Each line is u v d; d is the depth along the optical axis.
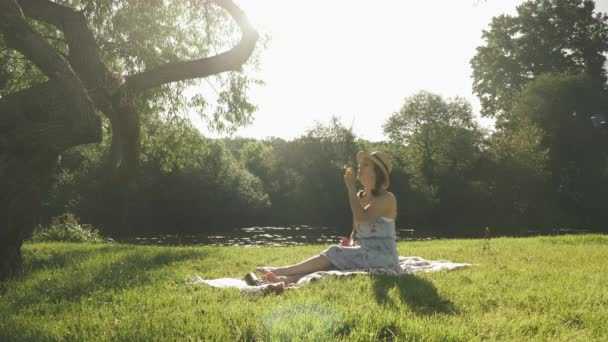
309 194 48.31
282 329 2.98
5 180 5.07
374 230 5.35
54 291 4.79
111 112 6.56
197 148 13.48
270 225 44.97
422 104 51.69
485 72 48.84
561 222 40.09
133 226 36.53
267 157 55.53
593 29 46.31
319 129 51.28
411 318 3.43
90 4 10.18
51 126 5.02
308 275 4.88
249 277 5.02
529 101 43.66
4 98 5.11
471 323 3.34
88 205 32.06
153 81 6.95
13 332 3.30
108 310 3.94
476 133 49.34
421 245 10.77
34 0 6.24
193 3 11.21
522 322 3.39
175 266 6.76
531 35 46.44
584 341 3.04
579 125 42.28
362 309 3.58
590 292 4.31
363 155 5.51
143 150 13.66
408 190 44.47
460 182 43.91
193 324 3.27
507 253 7.97
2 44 9.38
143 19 10.88
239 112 12.88
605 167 43.44
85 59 6.05
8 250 5.68
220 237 31.62
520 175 40.91
